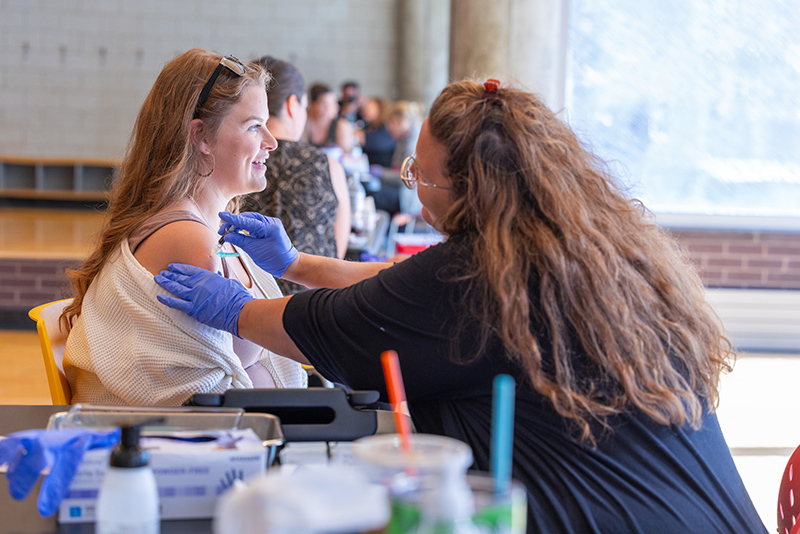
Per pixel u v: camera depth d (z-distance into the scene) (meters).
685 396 1.08
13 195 9.03
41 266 5.00
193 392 1.40
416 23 9.40
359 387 1.15
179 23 9.49
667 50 4.48
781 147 4.51
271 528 0.53
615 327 1.04
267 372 1.68
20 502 0.93
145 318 1.40
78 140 9.54
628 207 1.15
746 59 4.45
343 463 0.99
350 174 3.92
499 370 1.07
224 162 1.59
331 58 9.66
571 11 4.51
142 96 9.53
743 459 2.95
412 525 0.57
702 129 4.52
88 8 9.38
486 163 1.09
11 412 1.30
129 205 1.59
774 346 4.66
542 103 1.17
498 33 4.59
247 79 1.59
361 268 1.72
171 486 0.87
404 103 6.52
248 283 1.75
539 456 1.06
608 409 1.03
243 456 0.88
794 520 1.27
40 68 9.42
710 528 1.05
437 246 1.11
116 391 1.42
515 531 0.61
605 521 1.03
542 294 1.03
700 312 1.15
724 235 4.57
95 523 0.87
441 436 1.11
